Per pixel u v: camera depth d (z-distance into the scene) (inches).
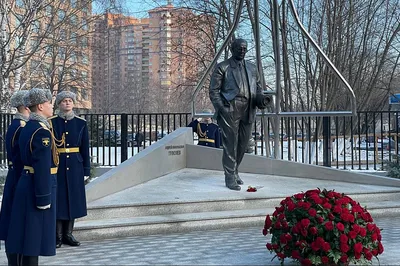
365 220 173.2
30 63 825.5
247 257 197.6
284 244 172.2
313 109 690.8
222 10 696.4
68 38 749.9
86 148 231.8
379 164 618.5
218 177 346.0
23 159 169.6
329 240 167.0
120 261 192.7
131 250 210.8
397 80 880.3
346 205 174.2
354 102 332.2
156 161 339.9
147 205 256.2
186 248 213.8
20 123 186.4
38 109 172.9
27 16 591.5
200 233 247.0
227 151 300.7
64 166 221.9
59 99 226.4
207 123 485.1
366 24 685.3
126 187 298.7
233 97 292.4
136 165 311.3
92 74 1326.3
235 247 215.3
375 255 173.0
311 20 663.1
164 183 320.5
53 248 171.0
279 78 355.3
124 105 1644.9
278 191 293.7
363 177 333.4
